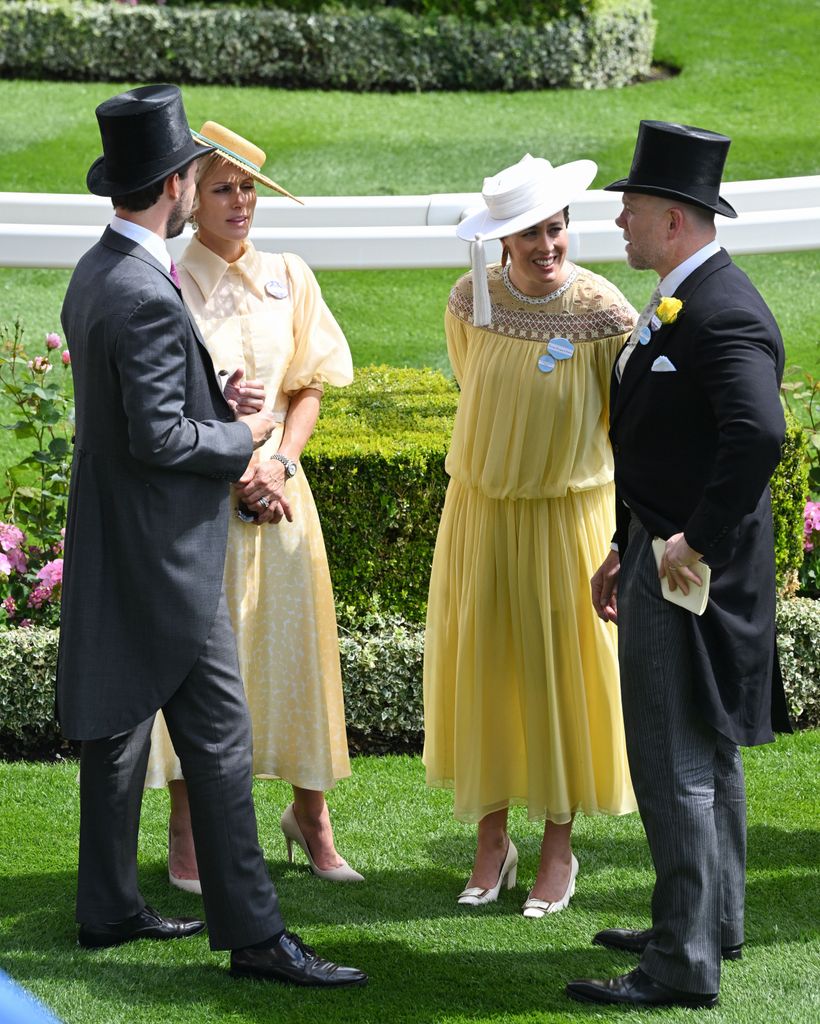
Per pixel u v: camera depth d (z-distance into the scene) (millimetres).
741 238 18625
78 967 12406
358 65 46594
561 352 12969
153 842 14984
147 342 11344
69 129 40812
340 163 38812
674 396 11414
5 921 13227
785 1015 11688
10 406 24453
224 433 11883
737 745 12508
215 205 13117
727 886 12469
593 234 18422
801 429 17719
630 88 47000
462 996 12078
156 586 11828
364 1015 11742
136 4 47344
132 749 12414
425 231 18188
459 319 13734
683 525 11586
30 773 16375
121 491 11789
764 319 11203
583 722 13484
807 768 16453
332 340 13992
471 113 43938
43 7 46531
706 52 50625
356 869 14500
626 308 13219
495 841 13953
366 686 17109
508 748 13766
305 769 13828
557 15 46844
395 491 17000
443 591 14023
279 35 46438
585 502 13469
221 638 12117
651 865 14508
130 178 11523
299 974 12148
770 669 11930
